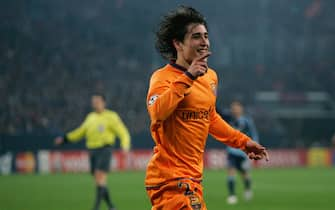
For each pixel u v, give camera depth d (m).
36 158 57.88
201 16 9.48
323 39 101.00
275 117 82.56
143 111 74.50
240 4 102.00
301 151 69.62
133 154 62.12
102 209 26.75
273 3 102.94
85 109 71.31
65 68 78.50
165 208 9.55
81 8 91.50
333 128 83.75
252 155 10.63
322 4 104.38
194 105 9.47
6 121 63.69
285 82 93.31
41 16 87.75
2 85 69.75
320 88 94.31
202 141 9.73
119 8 94.00
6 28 80.00
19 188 38.97
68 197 32.72
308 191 37.03
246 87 88.81
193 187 9.55
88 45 85.44
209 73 10.05
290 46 100.25
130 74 83.50
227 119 32.56
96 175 25.08
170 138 9.52
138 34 92.12
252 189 38.69
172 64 9.61
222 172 58.75
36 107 68.06
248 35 99.50
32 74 74.31
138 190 37.59
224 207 27.81
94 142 25.22
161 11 96.75
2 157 56.50
